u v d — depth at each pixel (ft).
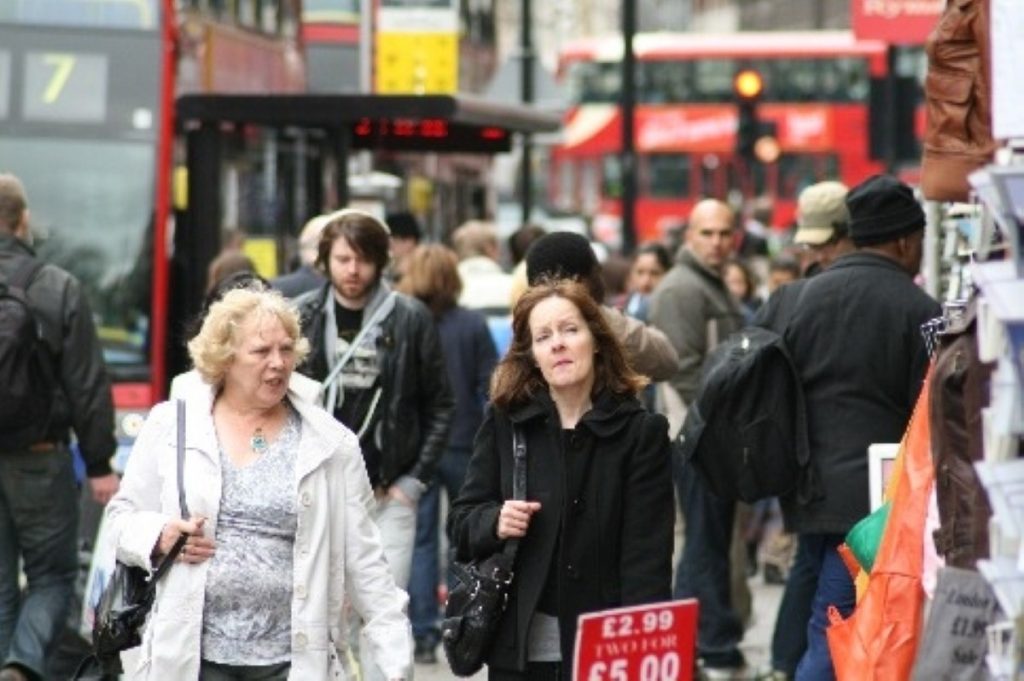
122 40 133.80
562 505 59.98
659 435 60.49
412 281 104.32
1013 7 45.14
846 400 75.97
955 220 82.17
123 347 132.46
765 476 76.74
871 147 194.49
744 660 97.45
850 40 375.86
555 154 411.54
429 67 196.75
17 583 89.40
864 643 57.26
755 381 76.69
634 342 82.28
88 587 72.33
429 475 82.79
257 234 142.31
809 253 93.40
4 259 88.02
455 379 104.12
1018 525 45.55
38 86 133.49
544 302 60.23
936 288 87.76
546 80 233.76
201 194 137.18
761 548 135.44
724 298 100.94
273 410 60.39
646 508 60.18
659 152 382.42
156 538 58.54
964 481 52.70
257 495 59.31
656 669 51.65
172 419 59.88
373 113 140.15
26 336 86.74
